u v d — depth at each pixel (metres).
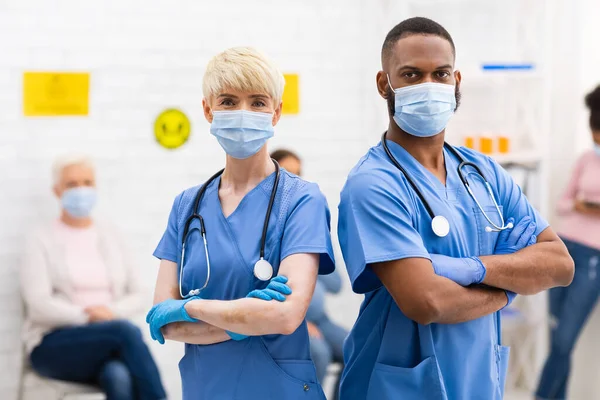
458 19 3.94
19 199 3.45
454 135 3.97
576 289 3.82
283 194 1.86
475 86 3.98
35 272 3.31
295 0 3.79
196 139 3.70
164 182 3.66
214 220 1.87
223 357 1.82
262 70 1.79
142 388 3.23
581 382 4.12
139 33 3.58
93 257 3.40
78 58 3.50
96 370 3.26
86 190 3.34
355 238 1.85
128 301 3.43
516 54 4.02
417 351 1.85
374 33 3.90
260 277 1.78
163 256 1.94
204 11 3.67
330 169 3.90
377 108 3.92
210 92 1.83
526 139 4.02
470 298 1.79
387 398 1.84
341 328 3.51
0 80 3.40
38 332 3.29
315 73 3.85
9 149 3.43
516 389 4.18
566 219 3.93
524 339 4.15
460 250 1.88
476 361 1.88
